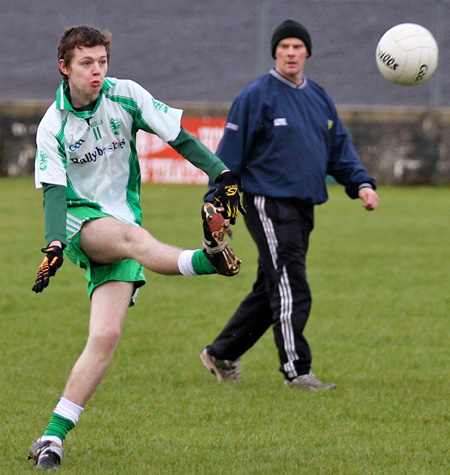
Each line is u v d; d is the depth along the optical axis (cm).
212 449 1683
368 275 3894
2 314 3067
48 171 1558
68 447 1686
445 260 4303
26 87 8744
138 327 2905
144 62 8738
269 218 2222
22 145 8275
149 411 1962
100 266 1614
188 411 1969
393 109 8000
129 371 2359
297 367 2205
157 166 7738
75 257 1619
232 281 3828
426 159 7938
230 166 2245
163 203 6456
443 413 1962
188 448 1683
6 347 2598
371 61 8362
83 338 2738
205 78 8669
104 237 1562
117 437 1758
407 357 2531
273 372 2414
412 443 1731
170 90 8725
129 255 1545
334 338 2770
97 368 1572
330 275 3894
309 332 2852
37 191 7162
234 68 8625
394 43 2280
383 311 3178
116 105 1597
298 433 1800
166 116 1609
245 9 8600
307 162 2231
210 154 1603
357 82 8369
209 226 1405
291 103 2255
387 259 4322
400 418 1922
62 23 8744
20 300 3309
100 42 1533
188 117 8112
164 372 2358
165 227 5206
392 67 2283
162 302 3344
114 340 1573
